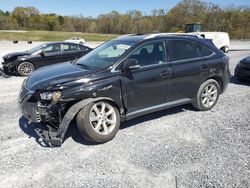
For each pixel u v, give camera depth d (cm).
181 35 514
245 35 5906
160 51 465
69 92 370
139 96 436
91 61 455
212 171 324
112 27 8556
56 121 374
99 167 336
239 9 6372
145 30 7881
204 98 539
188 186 296
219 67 543
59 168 334
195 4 6956
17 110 553
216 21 6444
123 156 362
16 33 6178
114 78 404
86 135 388
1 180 310
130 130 450
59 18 9781
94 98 388
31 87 392
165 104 478
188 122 484
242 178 310
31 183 304
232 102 613
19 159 355
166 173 321
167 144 397
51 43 1070
